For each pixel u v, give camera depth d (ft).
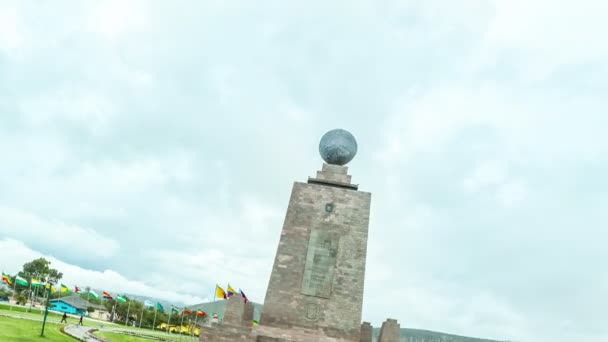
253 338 94.17
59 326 175.73
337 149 123.54
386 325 104.78
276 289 107.65
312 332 103.71
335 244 111.86
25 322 160.15
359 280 108.68
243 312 106.93
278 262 110.22
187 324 348.79
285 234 112.78
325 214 114.73
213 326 95.55
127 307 355.77
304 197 116.26
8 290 388.98
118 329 230.27
